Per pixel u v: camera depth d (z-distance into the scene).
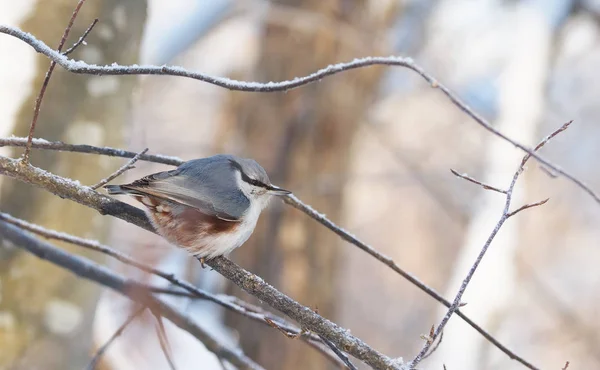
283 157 12.81
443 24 17.06
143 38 8.75
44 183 5.25
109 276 6.70
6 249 7.84
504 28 17.05
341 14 12.88
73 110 8.08
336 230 6.19
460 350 12.23
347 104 12.96
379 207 24.02
